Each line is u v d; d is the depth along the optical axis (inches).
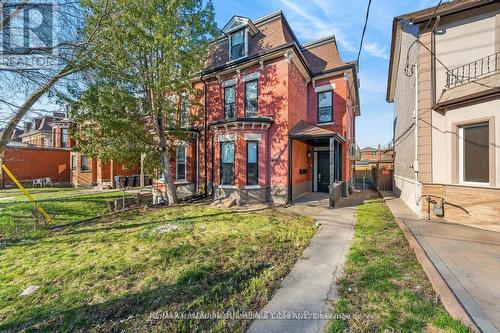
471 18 251.6
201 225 256.7
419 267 145.8
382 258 160.4
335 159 467.5
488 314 97.3
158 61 346.9
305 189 492.7
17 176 835.4
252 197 393.7
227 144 415.8
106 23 288.2
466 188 233.6
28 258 180.2
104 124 347.3
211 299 116.6
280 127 397.4
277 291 123.6
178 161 493.4
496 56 233.6
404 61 396.5
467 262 146.3
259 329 95.0
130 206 402.6
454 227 226.4
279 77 399.5
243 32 441.7
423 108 273.6
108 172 809.5
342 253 174.9
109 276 144.9
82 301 119.1
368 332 91.3
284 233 222.7
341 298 115.0
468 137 238.7
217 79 472.7
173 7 319.6
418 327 92.7
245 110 438.6
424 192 267.1
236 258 167.0
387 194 525.3
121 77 330.6
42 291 129.8
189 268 151.3
